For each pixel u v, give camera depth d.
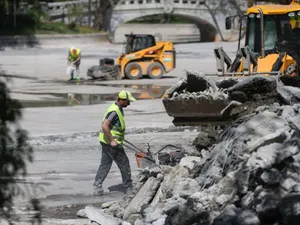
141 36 91.81
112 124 28.69
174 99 26.08
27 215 23.38
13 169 13.85
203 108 25.92
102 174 29.41
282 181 19.83
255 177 20.42
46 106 61.25
